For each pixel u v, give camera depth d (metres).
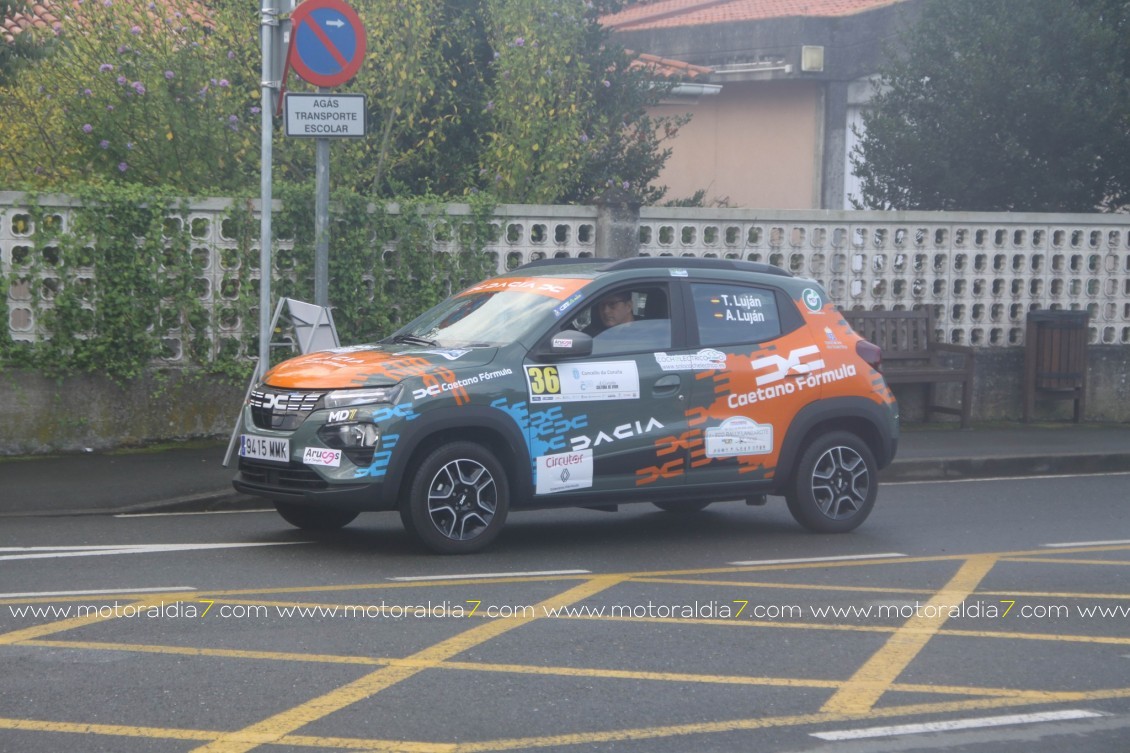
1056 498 11.71
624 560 8.77
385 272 13.34
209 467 11.63
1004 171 17.09
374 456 8.18
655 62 23.09
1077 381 15.62
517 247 13.83
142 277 12.38
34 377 12.16
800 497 9.66
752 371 9.39
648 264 9.34
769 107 24.91
